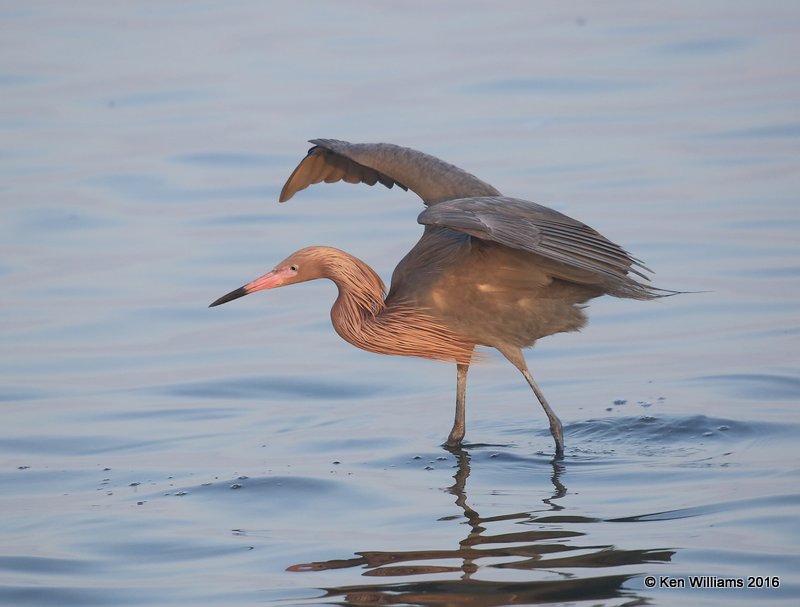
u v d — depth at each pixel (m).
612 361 14.09
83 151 23.95
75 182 22.00
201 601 8.23
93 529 9.75
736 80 26.55
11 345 15.20
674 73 27.48
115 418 12.84
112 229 19.64
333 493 10.37
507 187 20.44
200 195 21.27
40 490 10.81
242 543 9.31
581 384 13.40
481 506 9.88
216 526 9.72
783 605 7.75
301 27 34.78
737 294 15.78
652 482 10.25
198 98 27.67
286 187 13.20
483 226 9.46
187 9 38.06
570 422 12.17
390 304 11.69
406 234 18.81
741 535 8.90
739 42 29.55
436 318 11.44
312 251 11.65
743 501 9.58
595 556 8.63
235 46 32.78
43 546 9.42
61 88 28.88
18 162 23.28
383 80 28.33
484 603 7.93
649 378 13.36
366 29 34.09
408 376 14.09
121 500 10.44
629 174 20.97
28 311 16.34
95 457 11.73
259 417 12.81
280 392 13.63
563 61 29.02
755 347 14.00
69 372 14.34
